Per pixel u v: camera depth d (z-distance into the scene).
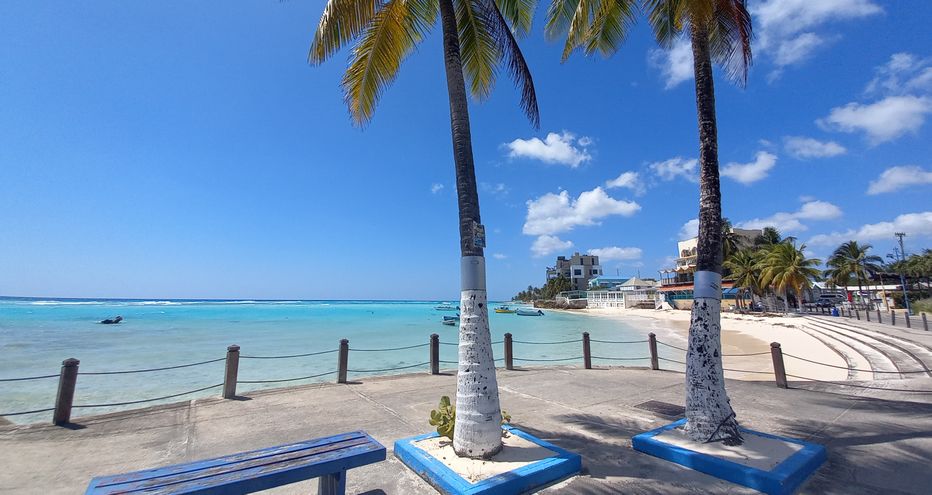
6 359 18.19
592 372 10.04
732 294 64.88
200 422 6.01
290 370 16.33
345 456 3.28
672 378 9.26
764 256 51.69
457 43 5.10
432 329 38.22
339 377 8.70
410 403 7.07
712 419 4.70
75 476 4.22
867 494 3.80
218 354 20.44
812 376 13.61
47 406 10.63
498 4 6.92
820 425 5.78
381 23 6.15
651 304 74.75
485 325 4.51
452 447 4.51
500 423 4.44
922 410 6.50
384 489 3.91
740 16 5.55
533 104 5.73
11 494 3.81
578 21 7.13
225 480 2.79
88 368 16.31
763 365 16.81
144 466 4.49
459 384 4.47
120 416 6.27
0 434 5.43
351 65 6.39
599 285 108.69
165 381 14.00
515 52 5.66
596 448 4.95
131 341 25.88
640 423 5.96
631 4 6.93
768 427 5.70
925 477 4.11
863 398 7.33
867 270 58.41
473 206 4.68
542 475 3.95
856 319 32.22
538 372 10.05
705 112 5.23
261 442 5.23
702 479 4.09
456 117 4.89
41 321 42.28
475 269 4.54
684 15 5.46
